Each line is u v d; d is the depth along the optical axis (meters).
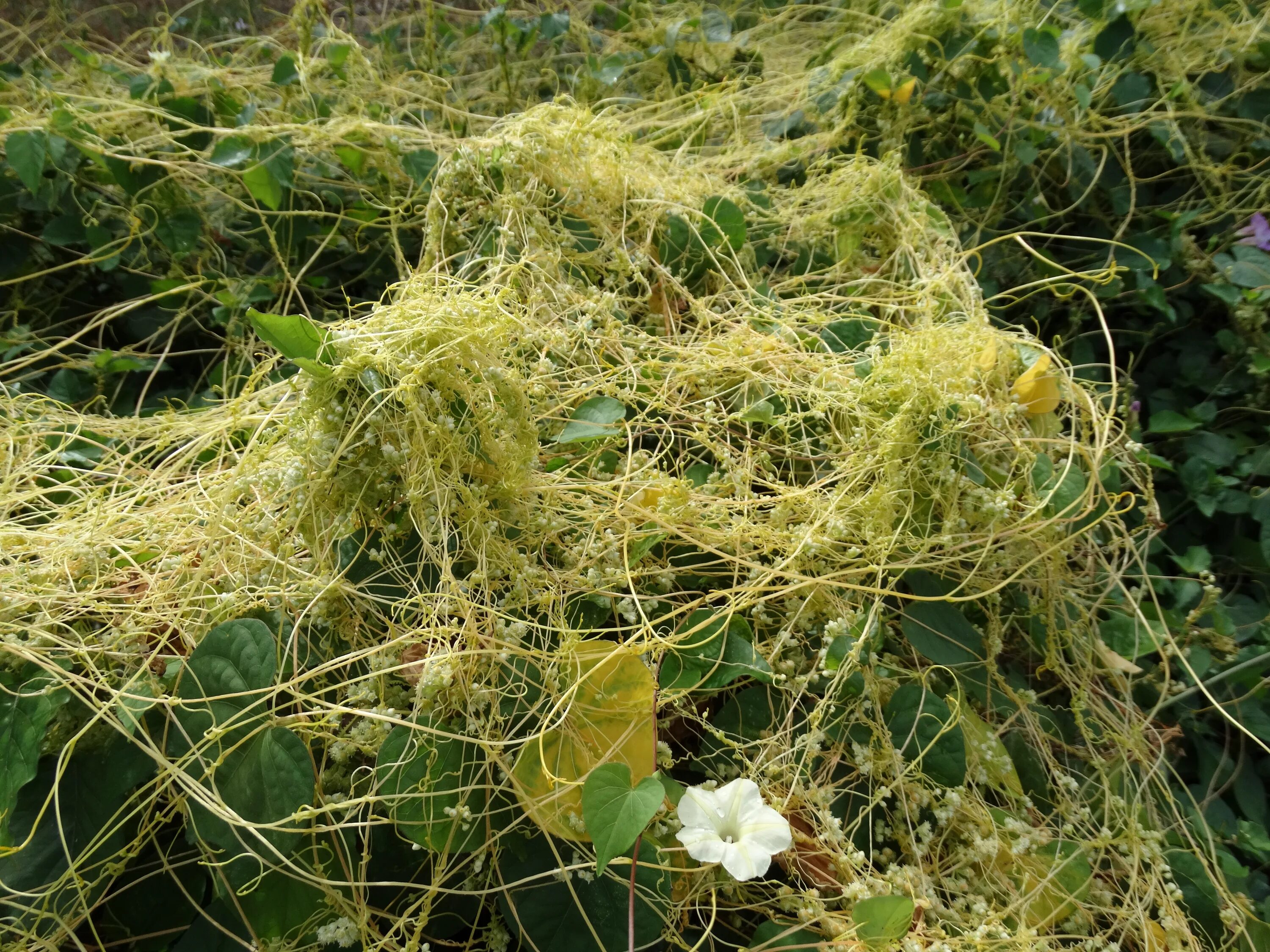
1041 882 0.51
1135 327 0.85
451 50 1.23
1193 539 0.76
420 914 0.49
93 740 0.49
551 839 0.47
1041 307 0.86
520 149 0.71
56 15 1.35
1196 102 0.89
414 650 0.52
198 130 0.81
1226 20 0.93
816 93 0.95
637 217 0.75
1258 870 0.62
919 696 0.53
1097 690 0.63
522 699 0.50
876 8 1.17
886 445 0.58
